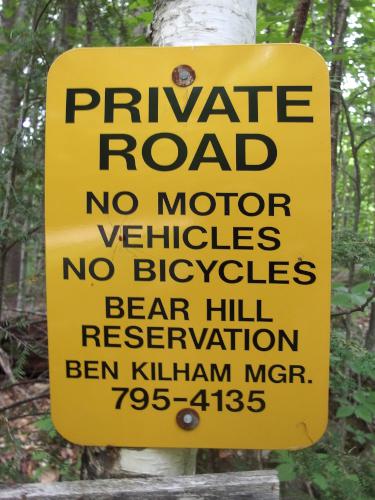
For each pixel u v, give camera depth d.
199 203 1.13
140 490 1.03
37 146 2.20
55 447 2.18
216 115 1.13
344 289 2.27
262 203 1.12
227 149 1.13
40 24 2.42
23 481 2.15
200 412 1.14
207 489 1.03
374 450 2.35
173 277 1.14
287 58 1.13
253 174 1.13
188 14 1.28
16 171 2.17
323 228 1.11
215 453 2.04
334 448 1.91
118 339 1.14
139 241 1.14
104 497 1.03
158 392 1.15
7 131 2.44
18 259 4.36
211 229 1.13
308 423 1.12
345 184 3.90
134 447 1.16
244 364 1.13
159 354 1.14
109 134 1.14
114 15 2.52
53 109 1.15
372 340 2.62
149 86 1.14
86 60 1.15
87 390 1.15
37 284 3.54
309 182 1.12
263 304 1.13
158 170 1.14
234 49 1.13
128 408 1.15
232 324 1.13
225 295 1.13
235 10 1.29
